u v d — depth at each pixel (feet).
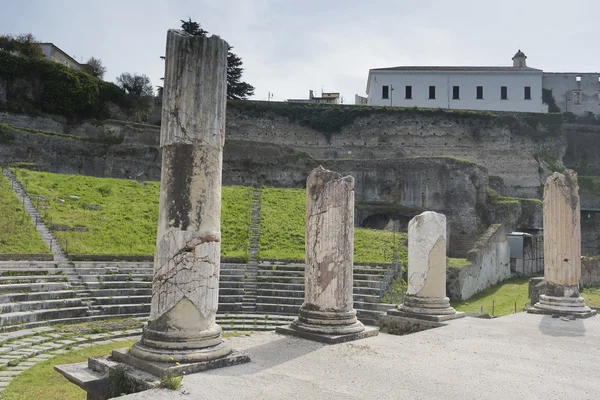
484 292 99.50
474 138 184.65
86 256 71.36
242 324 57.16
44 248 71.67
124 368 23.91
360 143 184.85
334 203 35.04
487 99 207.51
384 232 105.09
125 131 144.46
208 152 26.23
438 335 36.58
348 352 30.14
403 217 142.72
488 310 79.20
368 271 77.20
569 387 24.06
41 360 39.09
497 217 141.08
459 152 184.03
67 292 58.03
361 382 24.16
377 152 184.44
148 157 143.84
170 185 25.93
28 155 126.31
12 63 147.33
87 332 49.29
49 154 129.80
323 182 35.47
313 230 35.55
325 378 24.61
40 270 62.54
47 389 31.99
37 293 54.90
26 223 79.87
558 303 46.57
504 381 24.89
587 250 154.61
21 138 125.70
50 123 149.48
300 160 151.64
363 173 147.64
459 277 90.12
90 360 26.00
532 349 32.22
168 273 25.31
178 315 25.07
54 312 52.75
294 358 28.35
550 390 23.52
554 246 47.67
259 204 116.47
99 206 97.14
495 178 173.17
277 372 25.29
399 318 44.83
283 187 150.41
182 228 25.54
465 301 88.94
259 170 151.33
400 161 145.79
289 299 65.72
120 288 63.93
